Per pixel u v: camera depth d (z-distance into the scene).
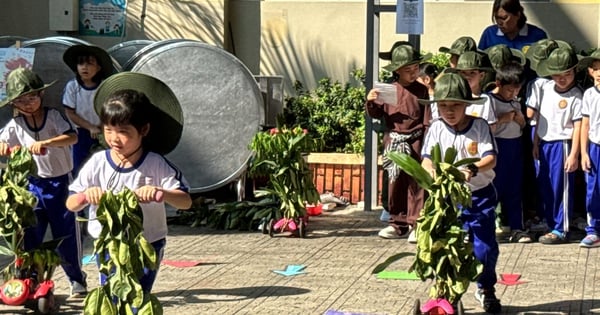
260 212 9.39
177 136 5.55
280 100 11.30
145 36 12.69
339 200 11.05
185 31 12.59
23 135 6.74
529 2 12.12
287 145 9.11
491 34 9.92
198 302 6.68
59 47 10.00
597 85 8.59
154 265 5.11
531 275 7.51
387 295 6.88
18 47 9.76
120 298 5.07
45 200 6.68
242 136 10.41
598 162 8.57
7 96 6.66
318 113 11.76
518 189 8.85
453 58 9.21
